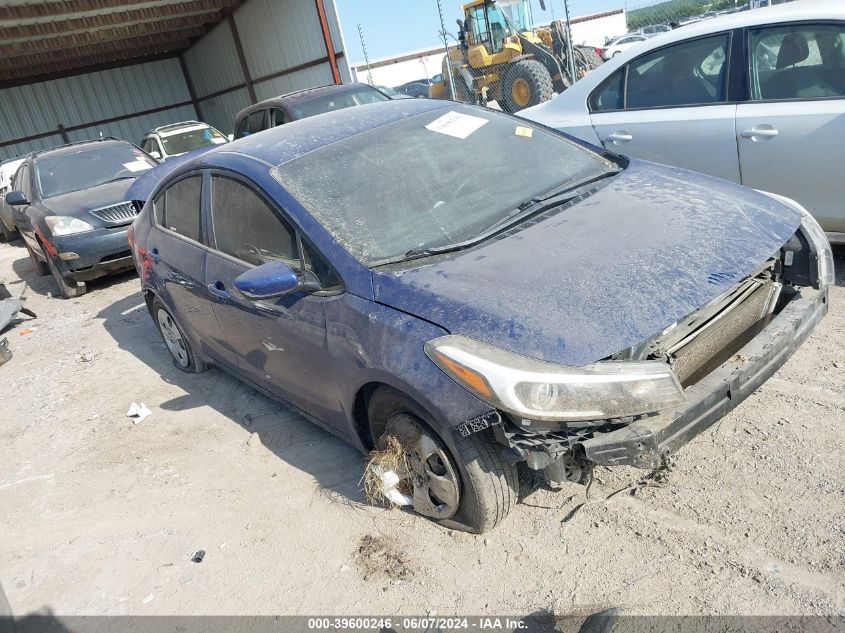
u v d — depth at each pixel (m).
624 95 5.19
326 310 2.91
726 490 2.76
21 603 3.02
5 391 5.60
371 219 3.05
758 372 2.58
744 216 2.96
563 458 2.41
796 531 2.49
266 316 3.30
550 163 3.55
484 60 13.24
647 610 2.30
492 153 3.53
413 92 21.56
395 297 2.67
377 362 2.64
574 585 2.46
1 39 17.69
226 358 4.17
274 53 19.86
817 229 3.09
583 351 2.25
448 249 2.86
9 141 23.89
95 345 6.32
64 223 7.75
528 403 2.21
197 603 2.80
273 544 3.04
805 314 2.84
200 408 4.54
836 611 2.16
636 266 2.57
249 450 3.86
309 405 3.41
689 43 4.84
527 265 2.65
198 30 23.30
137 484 3.78
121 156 9.35
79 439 4.45
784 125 4.34
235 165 3.56
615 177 3.48
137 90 26.06
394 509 3.08
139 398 4.91
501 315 2.40
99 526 3.46
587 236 2.81
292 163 3.36
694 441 3.11
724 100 4.65
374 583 2.69
